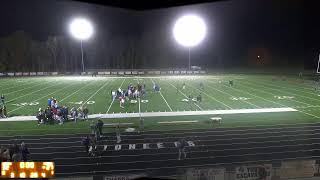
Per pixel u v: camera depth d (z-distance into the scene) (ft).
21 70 234.58
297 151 56.24
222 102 101.50
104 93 121.60
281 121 76.28
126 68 225.97
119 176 39.73
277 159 52.60
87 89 134.31
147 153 55.93
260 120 77.46
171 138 63.98
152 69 222.89
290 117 80.28
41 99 108.78
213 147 58.70
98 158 53.88
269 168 41.45
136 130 69.72
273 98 108.17
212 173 40.16
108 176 39.45
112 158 53.83
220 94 118.11
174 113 85.97
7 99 109.70
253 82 158.40
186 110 89.92
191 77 193.88
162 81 167.94
